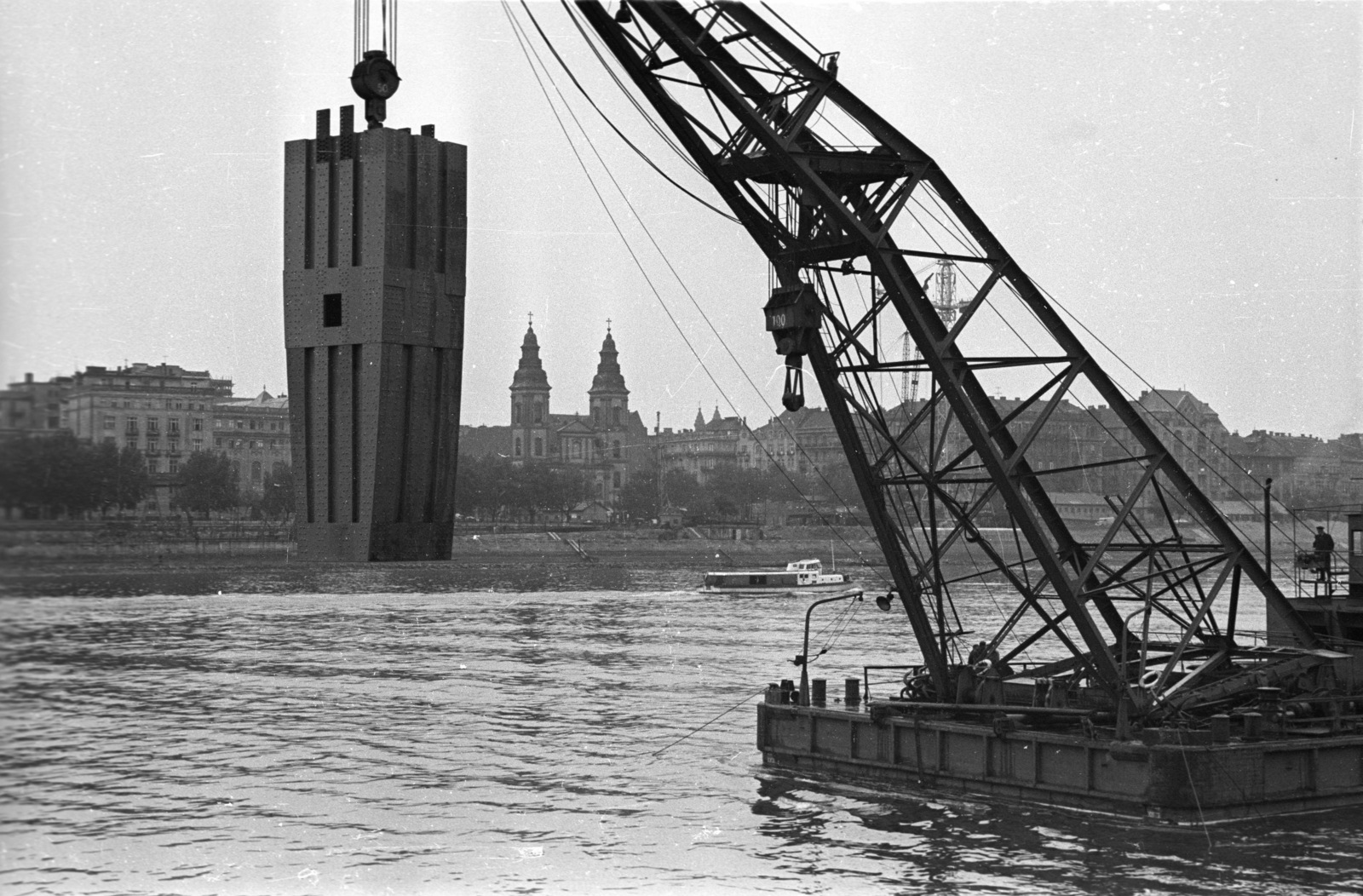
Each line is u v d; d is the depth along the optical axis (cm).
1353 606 3897
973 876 2916
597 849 3225
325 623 9656
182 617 9494
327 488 2797
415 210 2700
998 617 10844
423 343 2731
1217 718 3256
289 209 2764
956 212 3262
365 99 2591
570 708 5762
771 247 3362
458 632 9375
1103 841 3133
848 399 3447
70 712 4003
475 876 2959
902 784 3684
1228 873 2891
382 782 4075
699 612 11794
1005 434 3394
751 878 2930
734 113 3089
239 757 4431
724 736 4984
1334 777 3372
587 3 3027
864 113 3177
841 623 10412
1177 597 3672
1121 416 3416
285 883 2870
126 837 3228
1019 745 3438
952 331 3253
